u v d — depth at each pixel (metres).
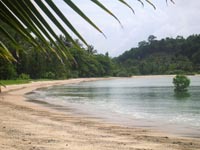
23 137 12.44
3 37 1.31
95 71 129.25
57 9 1.24
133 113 25.42
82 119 20.41
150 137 14.27
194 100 37.22
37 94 48.25
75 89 63.19
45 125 16.03
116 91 56.28
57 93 50.94
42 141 11.94
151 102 35.41
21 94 46.78
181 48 157.50
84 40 1.30
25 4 1.23
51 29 1.25
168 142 13.22
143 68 160.75
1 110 22.80
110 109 28.41
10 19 1.25
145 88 64.19
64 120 19.02
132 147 11.91
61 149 10.88
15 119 17.75
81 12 1.27
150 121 20.81
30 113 22.00
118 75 148.75
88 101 36.91
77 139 12.77
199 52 146.62
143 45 188.50
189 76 131.62
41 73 86.94
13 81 70.12
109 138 13.45
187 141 13.59
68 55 1.33
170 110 27.53
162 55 173.62
